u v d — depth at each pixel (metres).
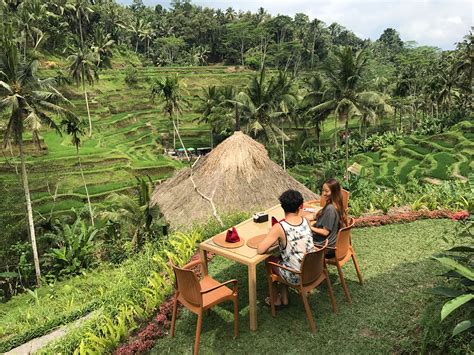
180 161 39.12
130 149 38.84
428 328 3.32
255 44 79.38
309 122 39.22
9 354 5.73
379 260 5.27
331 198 4.34
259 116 30.34
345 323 3.86
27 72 15.77
